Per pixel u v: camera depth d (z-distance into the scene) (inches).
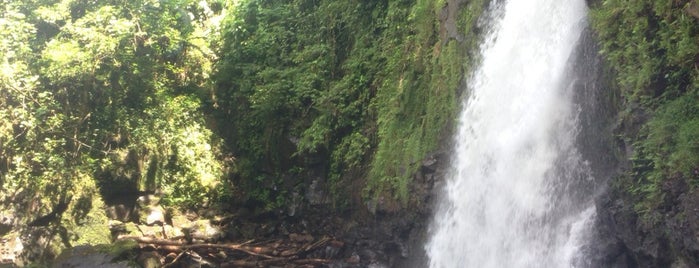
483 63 392.8
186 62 583.5
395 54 471.2
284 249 494.6
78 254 437.4
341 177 490.9
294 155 511.2
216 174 534.0
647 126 262.1
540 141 331.3
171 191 516.7
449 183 405.4
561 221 308.8
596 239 283.3
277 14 579.2
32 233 465.1
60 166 484.7
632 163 266.8
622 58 280.1
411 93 447.2
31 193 474.3
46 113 499.8
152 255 457.7
